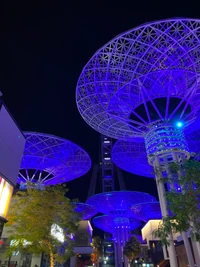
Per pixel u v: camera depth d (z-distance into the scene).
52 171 67.69
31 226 24.42
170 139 43.09
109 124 49.59
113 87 42.59
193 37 35.84
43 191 26.88
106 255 132.62
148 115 44.84
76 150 63.06
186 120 46.56
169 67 37.91
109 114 44.41
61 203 27.14
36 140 59.72
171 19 33.69
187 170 15.88
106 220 102.12
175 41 35.94
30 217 24.77
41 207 25.30
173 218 15.06
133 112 45.34
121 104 44.09
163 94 42.53
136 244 68.06
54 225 25.86
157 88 42.59
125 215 91.25
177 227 14.35
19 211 27.08
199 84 40.12
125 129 50.50
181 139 43.72
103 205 88.88
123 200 86.50
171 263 35.75
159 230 15.32
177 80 41.62
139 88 41.38
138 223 105.88
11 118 22.34
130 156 65.25
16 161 22.86
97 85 42.47
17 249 25.02
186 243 35.84
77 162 66.44
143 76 39.16
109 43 36.66
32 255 35.12
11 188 21.84
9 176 21.36
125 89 41.81
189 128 56.12
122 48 37.81
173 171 17.53
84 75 41.28
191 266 34.25
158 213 82.69
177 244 48.81
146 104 43.78
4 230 33.44
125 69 39.66
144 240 96.44
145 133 47.72
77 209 75.06
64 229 27.55
